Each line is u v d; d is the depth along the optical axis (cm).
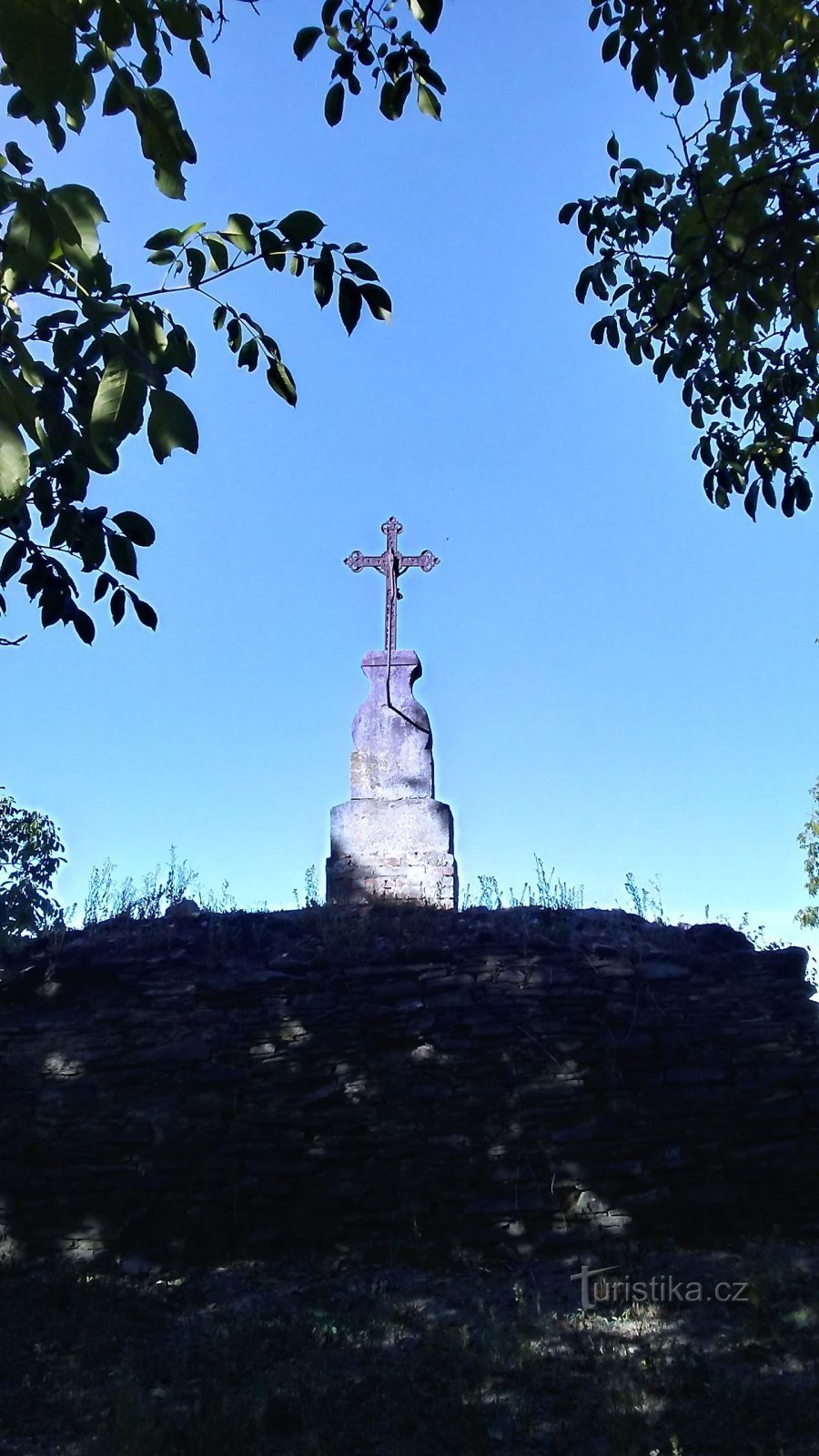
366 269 422
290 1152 949
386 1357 717
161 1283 868
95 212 332
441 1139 938
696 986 994
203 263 420
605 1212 908
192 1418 621
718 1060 954
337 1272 877
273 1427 628
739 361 725
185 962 1055
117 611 461
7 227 327
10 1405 657
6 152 388
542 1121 938
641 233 695
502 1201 913
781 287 658
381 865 1166
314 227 408
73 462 412
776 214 652
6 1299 832
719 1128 933
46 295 401
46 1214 950
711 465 719
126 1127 967
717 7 586
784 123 645
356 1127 950
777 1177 917
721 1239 896
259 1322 772
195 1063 984
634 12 591
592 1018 970
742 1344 713
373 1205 926
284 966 1034
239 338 459
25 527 436
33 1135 975
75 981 1053
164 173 373
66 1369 707
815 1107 934
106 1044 1002
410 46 538
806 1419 610
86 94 362
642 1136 932
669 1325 754
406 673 1244
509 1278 853
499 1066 958
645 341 721
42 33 313
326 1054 979
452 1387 663
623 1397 635
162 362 380
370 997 1002
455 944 1044
